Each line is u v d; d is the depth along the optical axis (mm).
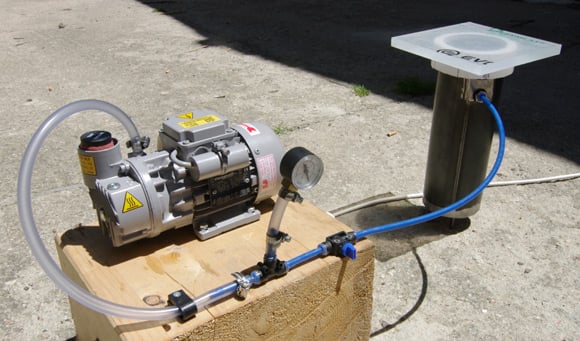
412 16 6461
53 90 4336
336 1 7391
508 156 3201
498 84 2174
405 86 4152
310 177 1332
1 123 3748
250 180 1590
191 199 1501
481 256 2346
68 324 2010
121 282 1402
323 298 1534
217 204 1558
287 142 3383
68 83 4480
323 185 2912
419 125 3609
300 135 3480
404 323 2004
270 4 7297
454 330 1968
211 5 7316
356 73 4625
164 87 4352
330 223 1666
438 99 2283
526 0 7195
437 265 2297
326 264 1490
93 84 4449
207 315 1305
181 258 1496
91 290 1379
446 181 2363
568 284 2172
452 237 2473
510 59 2010
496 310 2051
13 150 3342
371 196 2816
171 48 5395
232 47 5395
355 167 3092
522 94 4129
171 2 7543
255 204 1740
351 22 6270
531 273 2236
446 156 2314
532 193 2814
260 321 1402
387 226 1666
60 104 4059
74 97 4184
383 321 2014
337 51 5227
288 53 5191
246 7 7160
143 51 5309
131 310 1255
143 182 1405
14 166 3145
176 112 3865
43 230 2545
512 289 2154
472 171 2316
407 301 2107
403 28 5945
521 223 2566
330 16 6574
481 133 2244
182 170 1448
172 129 1481
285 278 1433
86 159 1416
